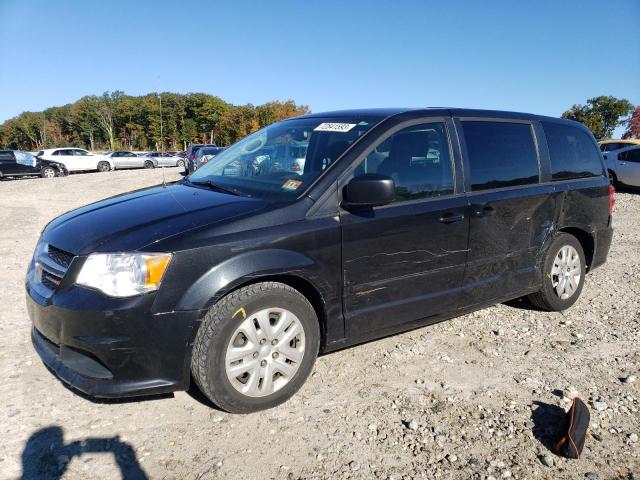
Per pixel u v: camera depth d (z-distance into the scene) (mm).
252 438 2678
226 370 2754
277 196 3125
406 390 3213
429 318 3637
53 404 2928
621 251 7414
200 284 2631
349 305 3188
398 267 3350
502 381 3369
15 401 2941
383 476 2424
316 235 2973
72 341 2582
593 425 2895
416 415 2939
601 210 4855
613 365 3666
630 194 14773
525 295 4363
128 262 2562
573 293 4695
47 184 19141
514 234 4035
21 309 4469
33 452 2506
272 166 3553
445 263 3594
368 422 2855
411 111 3646
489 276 3930
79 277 2617
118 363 2551
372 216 3195
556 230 4402
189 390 3145
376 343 3895
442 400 3109
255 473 2414
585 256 4941
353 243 3115
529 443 2713
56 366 2732
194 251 2635
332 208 3070
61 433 2664
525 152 4219
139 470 2408
